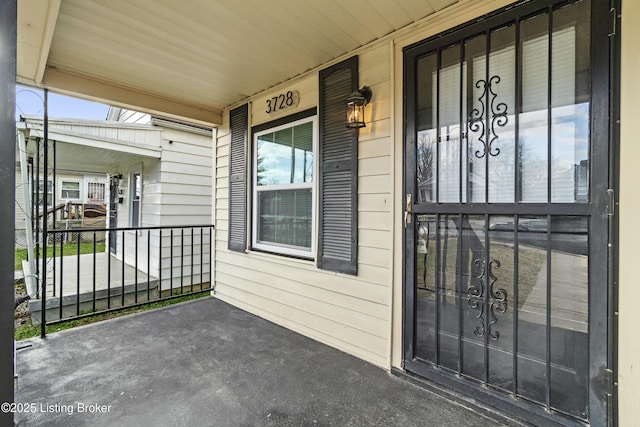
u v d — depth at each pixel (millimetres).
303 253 3016
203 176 5488
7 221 892
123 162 6344
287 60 2668
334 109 2656
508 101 1772
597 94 1493
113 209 7352
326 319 2734
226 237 4020
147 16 2049
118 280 4793
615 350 1454
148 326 3109
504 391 1784
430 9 1981
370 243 2404
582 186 1549
